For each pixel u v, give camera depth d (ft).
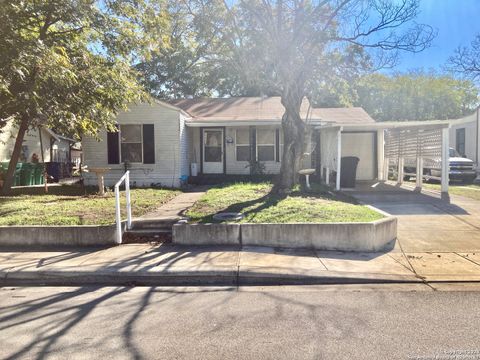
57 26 44.73
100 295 19.07
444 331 14.29
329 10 35.99
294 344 13.38
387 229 26.89
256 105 69.36
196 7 38.70
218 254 24.53
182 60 91.30
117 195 27.20
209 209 32.50
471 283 19.98
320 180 58.34
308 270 21.50
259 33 36.37
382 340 13.58
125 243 27.55
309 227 25.98
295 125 38.58
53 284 21.33
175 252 25.03
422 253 24.88
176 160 56.03
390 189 49.65
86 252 25.49
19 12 34.91
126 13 44.68
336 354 12.63
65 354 12.85
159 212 33.47
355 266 22.36
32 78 33.60
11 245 27.22
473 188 52.80
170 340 13.82
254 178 58.80
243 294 18.97
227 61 41.39
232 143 62.90
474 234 28.73
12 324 15.42
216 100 73.61
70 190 50.26
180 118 56.18
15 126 56.34
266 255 24.35
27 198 41.50
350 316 15.84
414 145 51.75
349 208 31.89
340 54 37.99
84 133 47.24
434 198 42.60
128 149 56.80
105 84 41.63
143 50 47.19
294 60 36.32
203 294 19.06
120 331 14.64
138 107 55.98
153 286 20.63
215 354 12.75
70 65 36.06
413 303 17.24
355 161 49.96
